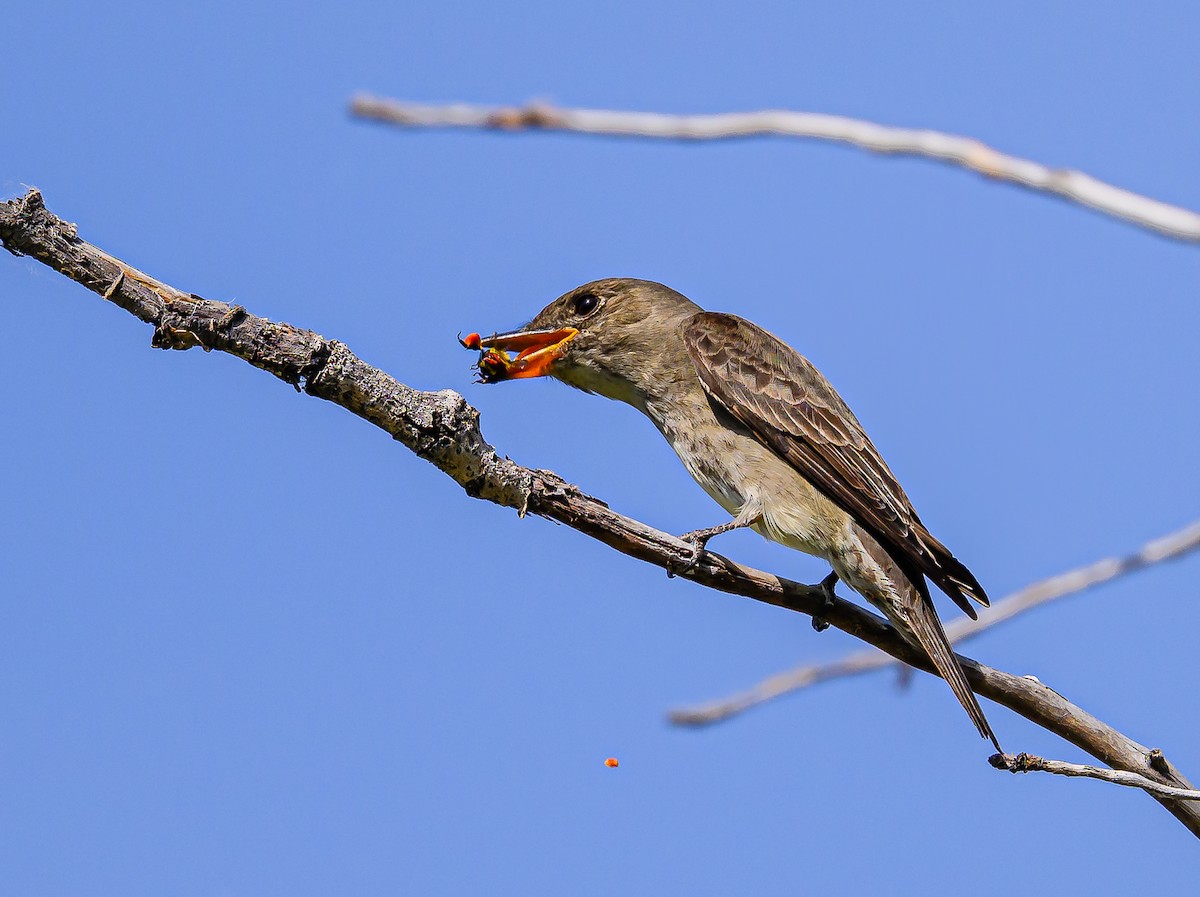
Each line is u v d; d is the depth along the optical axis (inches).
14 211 349.7
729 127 291.4
